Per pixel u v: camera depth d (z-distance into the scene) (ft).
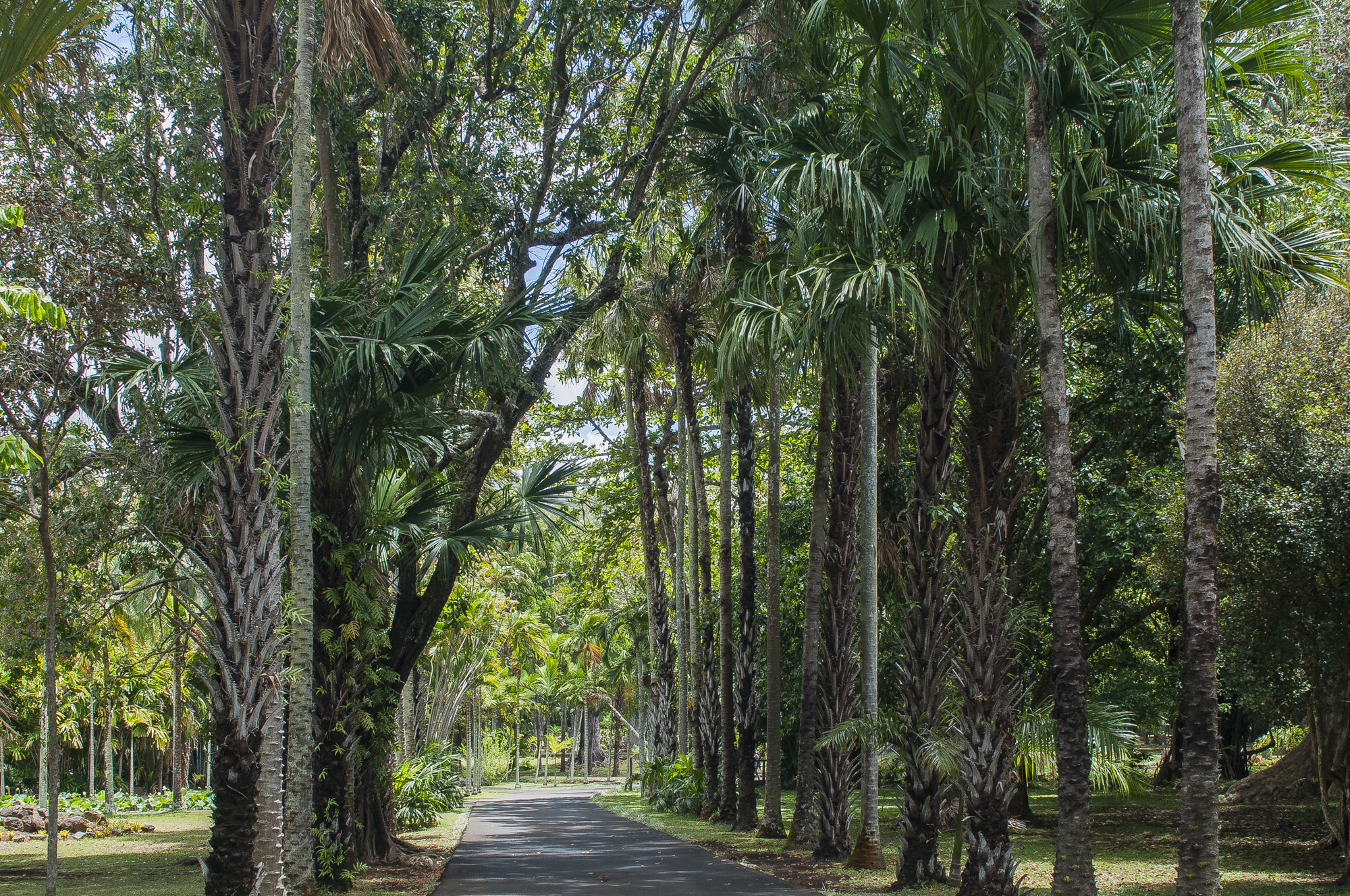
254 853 25.99
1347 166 26.09
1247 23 25.31
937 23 26.99
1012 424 29.76
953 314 32.09
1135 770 27.02
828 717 45.24
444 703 122.31
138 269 30.94
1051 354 24.93
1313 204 35.35
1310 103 32.65
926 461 34.63
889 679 62.54
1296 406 32.81
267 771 26.37
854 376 30.19
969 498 29.94
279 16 37.29
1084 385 50.06
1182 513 38.86
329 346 36.01
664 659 88.94
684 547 86.43
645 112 49.70
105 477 37.24
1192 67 21.81
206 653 30.45
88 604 41.45
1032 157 25.31
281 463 29.55
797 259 30.71
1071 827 23.44
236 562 28.71
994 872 27.86
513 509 48.65
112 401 37.45
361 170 53.52
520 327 40.40
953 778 29.66
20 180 29.50
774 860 44.52
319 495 39.65
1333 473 31.32
